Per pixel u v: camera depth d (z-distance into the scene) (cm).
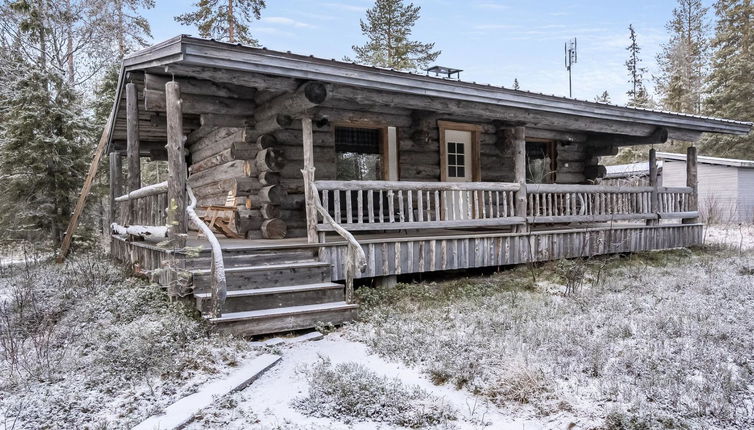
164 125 1002
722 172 2206
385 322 582
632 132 1073
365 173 977
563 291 746
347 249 673
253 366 445
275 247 635
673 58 3775
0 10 1852
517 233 882
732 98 3050
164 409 361
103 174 1719
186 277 555
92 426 339
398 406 369
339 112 880
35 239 1459
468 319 586
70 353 477
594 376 430
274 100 742
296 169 876
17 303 650
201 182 1131
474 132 1105
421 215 769
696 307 635
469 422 354
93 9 1992
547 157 1270
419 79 732
